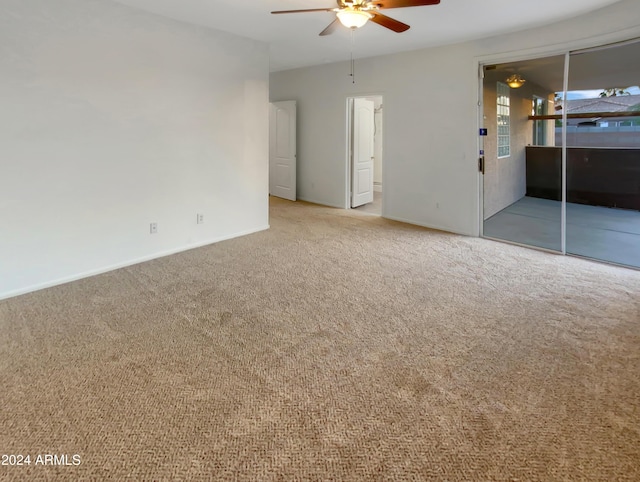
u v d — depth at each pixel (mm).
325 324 2859
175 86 4328
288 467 1628
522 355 2451
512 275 3857
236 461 1657
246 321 2908
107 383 2180
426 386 2152
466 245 4926
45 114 3404
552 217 4711
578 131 4375
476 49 4996
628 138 4168
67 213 3645
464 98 5207
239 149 5148
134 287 3557
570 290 3475
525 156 4859
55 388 2133
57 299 3295
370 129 7652
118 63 3828
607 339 2635
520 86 4730
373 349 2525
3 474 1583
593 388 2127
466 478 1574
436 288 3525
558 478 1570
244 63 5012
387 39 5043
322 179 7539
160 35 4117
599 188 4461
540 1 3670
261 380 2209
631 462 1642
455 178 5465
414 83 5754
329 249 4738
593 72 4113
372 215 6727
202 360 2404
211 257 4414
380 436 1796
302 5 3811
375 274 3881
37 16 3264
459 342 2607
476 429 1834
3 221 3268
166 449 1721
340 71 6785
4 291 3328
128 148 4023
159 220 4398
